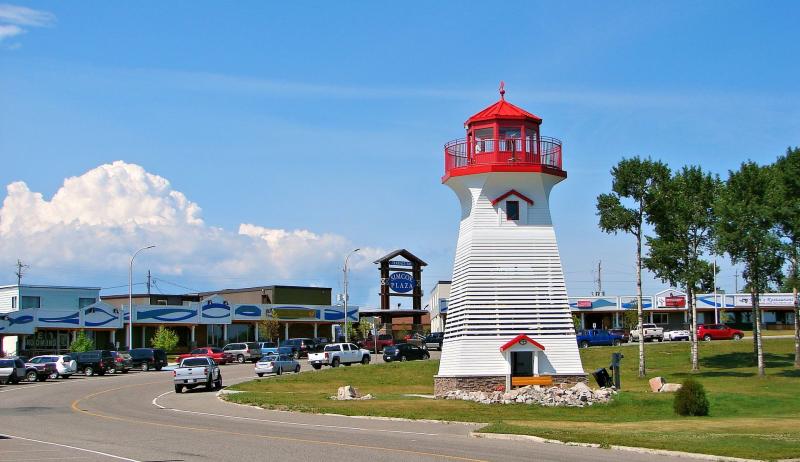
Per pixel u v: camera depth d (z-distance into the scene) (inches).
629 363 2615.7
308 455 820.6
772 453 842.2
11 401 1697.8
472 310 1691.7
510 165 1707.7
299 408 1418.6
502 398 1534.2
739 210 2148.1
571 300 4121.6
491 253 1712.6
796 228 2170.3
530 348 1673.2
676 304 4119.1
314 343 3577.8
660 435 995.3
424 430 1097.4
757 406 1494.8
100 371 2726.4
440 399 1622.8
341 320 4264.3
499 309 1692.9
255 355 3314.5
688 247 2385.6
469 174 1728.6
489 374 1668.3
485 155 1742.1
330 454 828.0
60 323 3275.1
